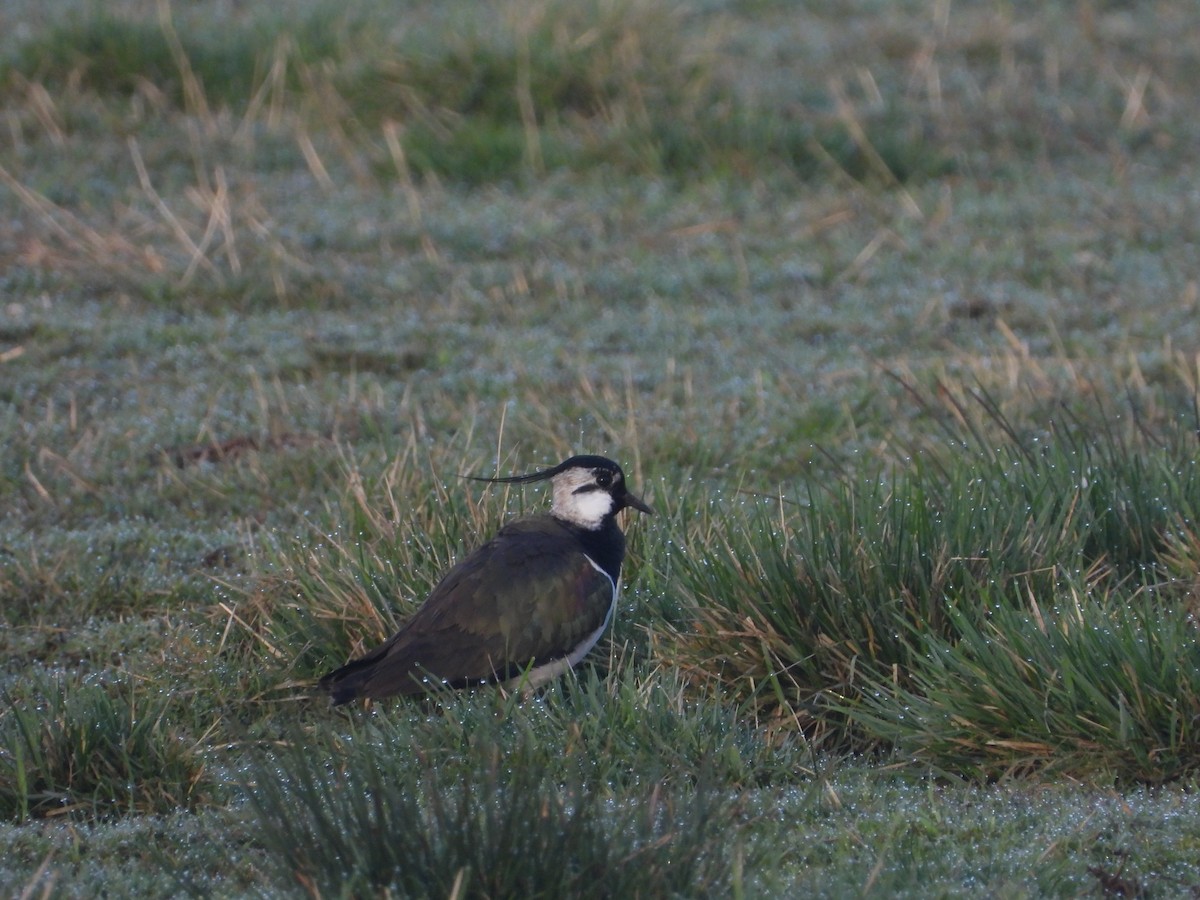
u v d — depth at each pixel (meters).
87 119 18.73
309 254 16.52
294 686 9.15
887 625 8.75
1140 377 13.07
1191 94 20.95
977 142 19.48
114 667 9.45
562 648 8.77
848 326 15.09
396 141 18.45
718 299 15.96
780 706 8.61
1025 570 9.19
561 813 6.22
